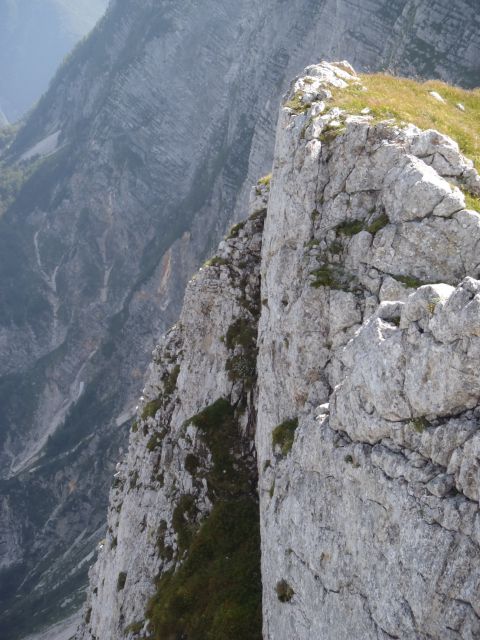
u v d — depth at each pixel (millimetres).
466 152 26281
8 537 195000
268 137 171875
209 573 33188
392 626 17109
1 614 163875
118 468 52750
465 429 16594
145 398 51188
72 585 151875
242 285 41781
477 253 22078
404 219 23344
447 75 107062
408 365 18094
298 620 21484
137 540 42062
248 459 37844
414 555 16781
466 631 15375
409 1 120000
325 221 26828
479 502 15836
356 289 24172
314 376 25281
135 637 34438
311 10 173125
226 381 39906
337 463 20406
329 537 20406
